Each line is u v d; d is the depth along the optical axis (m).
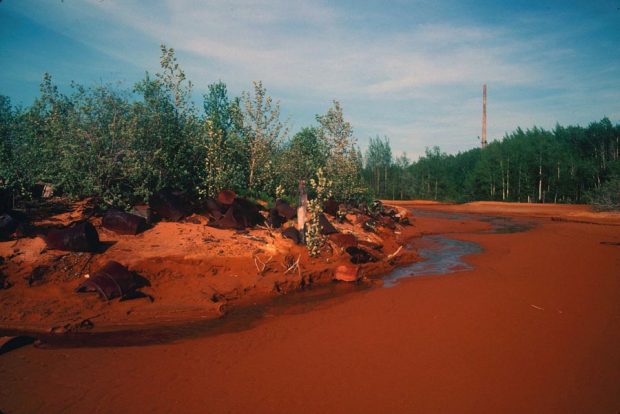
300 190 11.47
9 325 6.47
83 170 10.75
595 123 61.41
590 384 4.73
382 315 7.45
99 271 7.71
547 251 14.88
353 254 11.91
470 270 11.64
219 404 4.35
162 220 10.78
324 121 18.45
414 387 4.69
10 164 10.30
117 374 5.06
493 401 4.37
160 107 12.22
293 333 6.56
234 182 12.98
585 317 7.21
